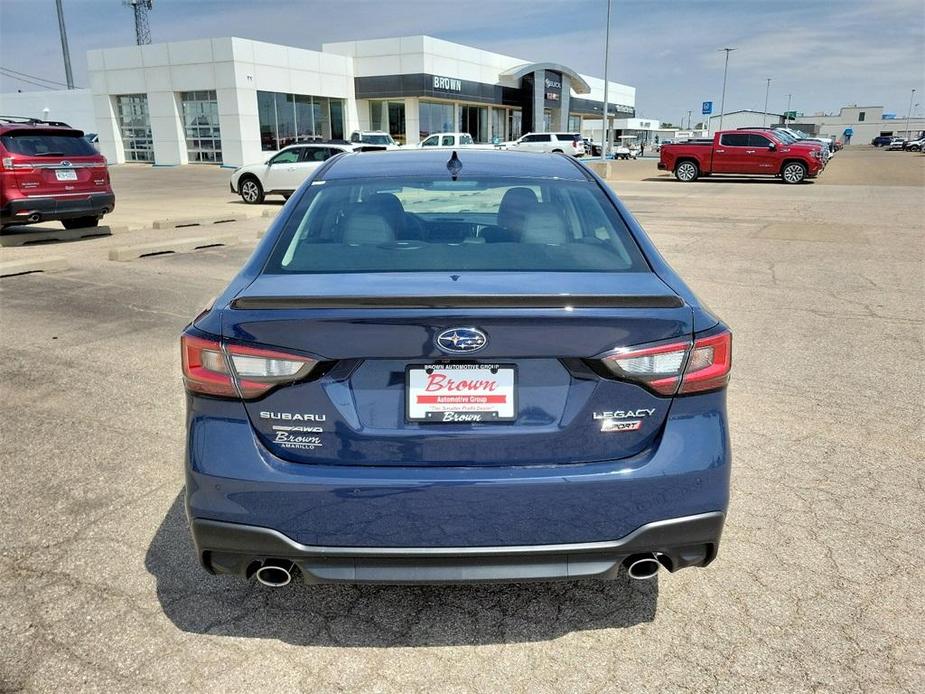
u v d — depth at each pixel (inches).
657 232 491.5
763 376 197.3
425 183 116.9
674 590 105.6
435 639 96.0
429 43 1617.9
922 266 360.2
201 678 88.5
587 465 83.0
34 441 155.4
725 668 90.2
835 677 88.5
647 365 82.0
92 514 126.0
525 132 2124.8
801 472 141.1
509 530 81.9
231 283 95.9
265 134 1461.6
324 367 80.8
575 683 88.0
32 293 292.2
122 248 374.6
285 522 82.1
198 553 86.5
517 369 81.7
